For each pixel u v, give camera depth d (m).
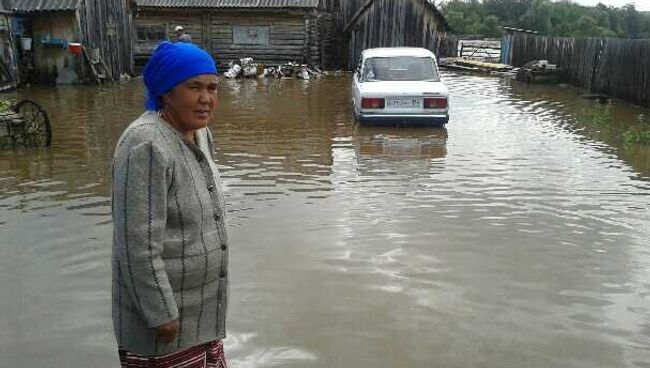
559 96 17.39
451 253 5.10
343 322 3.94
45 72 19.41
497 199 6.64
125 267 1.99
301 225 5.72
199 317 2.19
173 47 2.13
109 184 7.10
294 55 25.94
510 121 12.32
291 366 3.43
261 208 6.24
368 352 3.59
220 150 9.23
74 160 8.38
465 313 4.07
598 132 11.06
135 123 2.05
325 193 6.83
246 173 7.76
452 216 6.05
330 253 5.06
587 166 8.27
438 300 4.26
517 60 28.95
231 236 5.41
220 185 2.29
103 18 20.78
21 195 6.64
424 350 3.62
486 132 10.95
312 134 10.62
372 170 7.95
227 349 3.60
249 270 4.71
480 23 90.38
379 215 6.05
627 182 7.42
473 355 3.57
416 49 12.49
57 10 18.31
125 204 1.96
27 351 3.57
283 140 10.05
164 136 2.04
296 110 13.77
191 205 2.08
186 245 2.08
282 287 4.42
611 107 14.95
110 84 20.02
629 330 3.86
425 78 11.70
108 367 3.42
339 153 9.02
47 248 5.10
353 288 4.43
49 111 13.37
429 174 7.75
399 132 10.84
